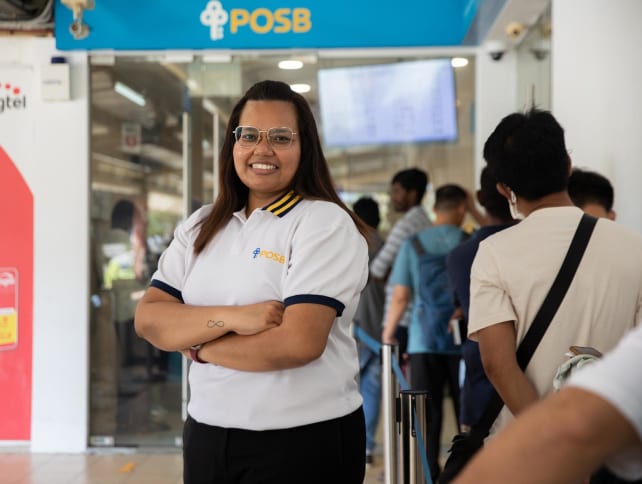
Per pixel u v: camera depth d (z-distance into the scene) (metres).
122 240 5.78
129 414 5.76
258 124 2.07
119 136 5.78
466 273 2.83
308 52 5.71
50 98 5.56
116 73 5.77
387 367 2.80
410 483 2.45
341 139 6.29
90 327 5.72
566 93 4.27
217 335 1.94
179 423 5.76
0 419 5.66
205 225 2.12
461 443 2.13
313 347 1.87
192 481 2.02
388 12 5.56
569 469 0.76
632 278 1.95
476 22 5.21
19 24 5.57
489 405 2.13
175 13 5.56
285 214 2.03
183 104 5.83
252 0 5.56
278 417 1.91
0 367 5.66
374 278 5.28
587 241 1.97
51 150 5.63
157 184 5.82
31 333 5.66
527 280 1.97
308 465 1.92
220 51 5.70
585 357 1.65
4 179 5.64
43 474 5.11
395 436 2.79
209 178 5.85
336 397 1.98
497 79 5.81
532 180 2.04
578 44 4.09
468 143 6.21
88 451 5.67
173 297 2.17
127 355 5.76
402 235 5.31
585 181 3.12
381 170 6.38
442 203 4.78
